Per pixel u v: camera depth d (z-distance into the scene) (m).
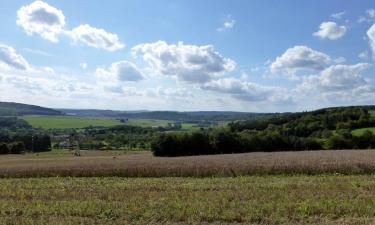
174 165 36.19
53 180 31.52
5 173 36.19
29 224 14.62
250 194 20.09
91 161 47.81
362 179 27.28
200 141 73.38
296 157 43.53
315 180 27.05
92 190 23.06
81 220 15.22
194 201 18.44
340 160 36.66
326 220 14.88
